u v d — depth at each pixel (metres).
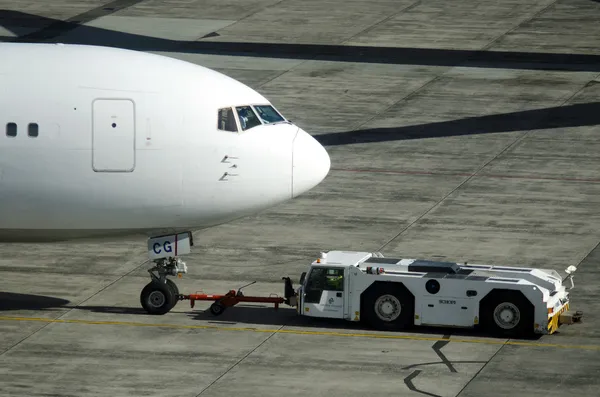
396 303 103.56
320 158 108.56
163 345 100.44
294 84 196.12
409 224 136.75
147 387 90.69
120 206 103.88
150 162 102.94
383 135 171.75
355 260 107.88
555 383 91.38
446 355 97.69
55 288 116.69
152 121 102.88
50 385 90.94
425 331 104.06
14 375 93.00
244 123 105.62
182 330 104.56
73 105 102.12
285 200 107.88
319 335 103.12
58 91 102.44
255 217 140.75
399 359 96.81
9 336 102.44
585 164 158.62
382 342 101.12
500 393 89.25
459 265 107.81
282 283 118.25
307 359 96.94
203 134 103.81
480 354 97.88
